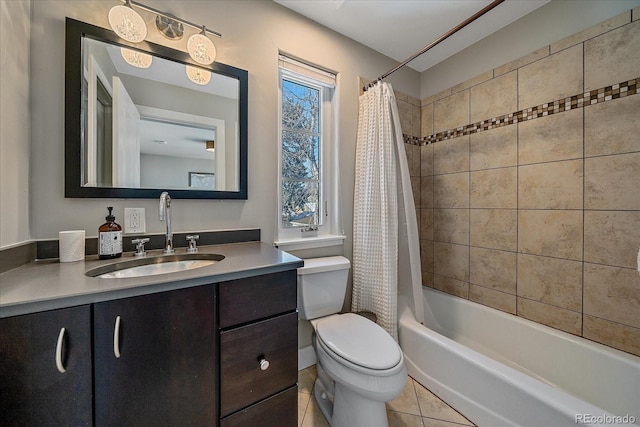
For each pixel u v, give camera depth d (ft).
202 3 4.26
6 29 2.65
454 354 4.33
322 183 6.01
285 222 5.54
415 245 5.67
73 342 2.01
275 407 3.07
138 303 2.26
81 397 2.05
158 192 3.91
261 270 2.93
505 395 3.64
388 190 5.43
